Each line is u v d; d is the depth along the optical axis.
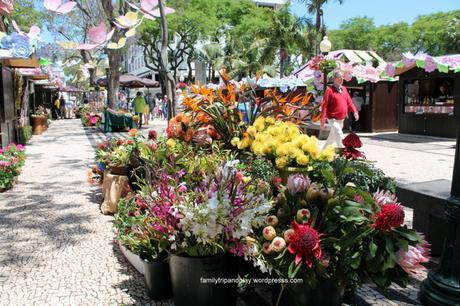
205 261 2.64
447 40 36.84
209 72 36.72
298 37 29.48
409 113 14.53
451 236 2.77
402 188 3.91
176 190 2.89
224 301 2.77
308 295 2.64
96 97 30.17
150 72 49.31
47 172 7.90
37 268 3.56
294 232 2.50
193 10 30.56
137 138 5.39
